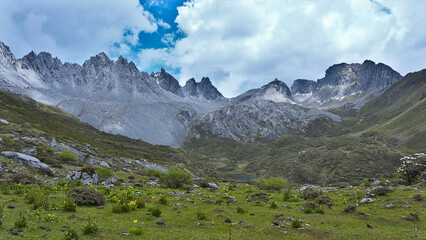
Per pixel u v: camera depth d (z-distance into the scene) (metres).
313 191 33.06
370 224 18.00
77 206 18.52
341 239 13.61
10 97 129.88
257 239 13.13
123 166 80.81
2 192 20.34
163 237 12.52
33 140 64.12
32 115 118.81
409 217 19.17
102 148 121.31
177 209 20.89
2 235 10.29
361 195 29.77
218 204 24.80
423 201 23.66
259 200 28.69
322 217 19.78
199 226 15.70
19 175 26.73
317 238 13.63
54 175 35.91
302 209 23.69
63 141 82.12
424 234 14.98
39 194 16.88
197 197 28.64
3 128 66.56
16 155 36.81
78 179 32.69
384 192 28.75
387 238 14.00
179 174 40.22
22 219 12.19
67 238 10.66
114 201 21.77
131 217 16.66
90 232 12.06
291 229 15.47
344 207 24.44
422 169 37.91
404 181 39.50
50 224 12.95
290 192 36.91
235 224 16.58
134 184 37.59
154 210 17.73
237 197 32.09
